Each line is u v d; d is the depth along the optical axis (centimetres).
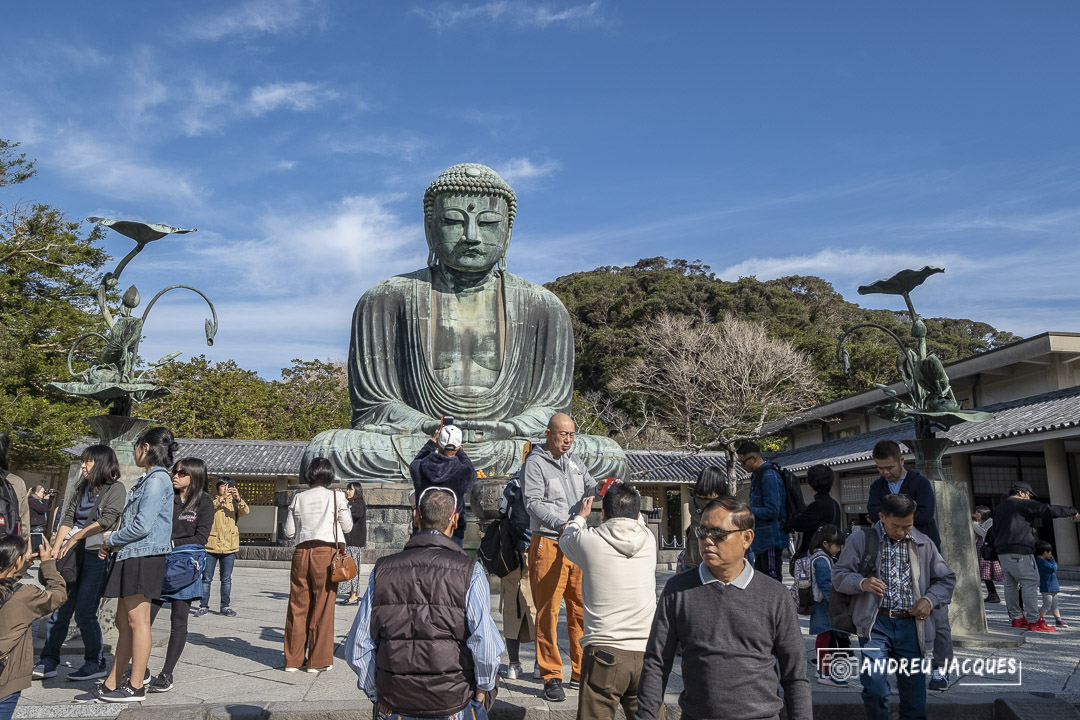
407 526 1520
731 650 382
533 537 611
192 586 648
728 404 3128
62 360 2283
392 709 396
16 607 490
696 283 5412
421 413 1697
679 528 3241
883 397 2886
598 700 464
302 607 692
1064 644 844
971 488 2245
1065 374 2253
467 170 1778
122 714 536
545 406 1761
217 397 3528
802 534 749
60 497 2756
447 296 1794
